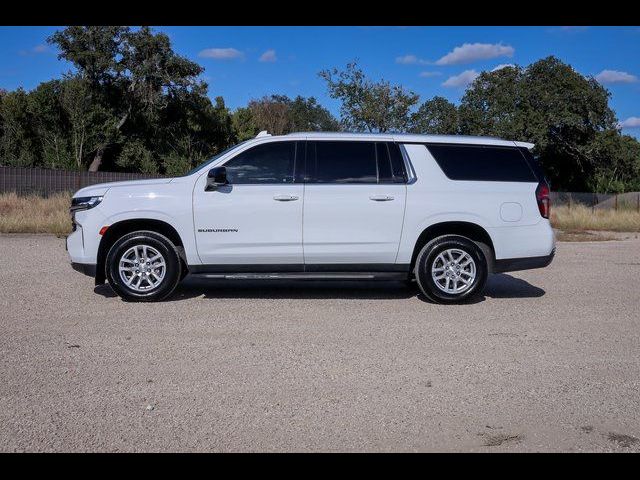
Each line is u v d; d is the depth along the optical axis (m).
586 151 36.44
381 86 26.34
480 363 5.64
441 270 7.93
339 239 7.78
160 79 41.62
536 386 5.09
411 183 7.89
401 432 4.23
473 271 7.94
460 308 7.83
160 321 6.89
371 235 7.81
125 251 7.70
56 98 40.31
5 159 38.75
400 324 6.96
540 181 8.16
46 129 40.31
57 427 4.21
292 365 5.50
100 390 4.85
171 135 43.91
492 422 4.40
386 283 9.55
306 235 7.75
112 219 7.67
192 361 5.56
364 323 6.97
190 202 7.68
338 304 7.94
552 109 33.97
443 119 31.23
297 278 7.83
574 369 5.52
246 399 4.72
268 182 7.80
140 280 7.79
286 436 4.14
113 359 5.57
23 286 8.77
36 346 5.91
